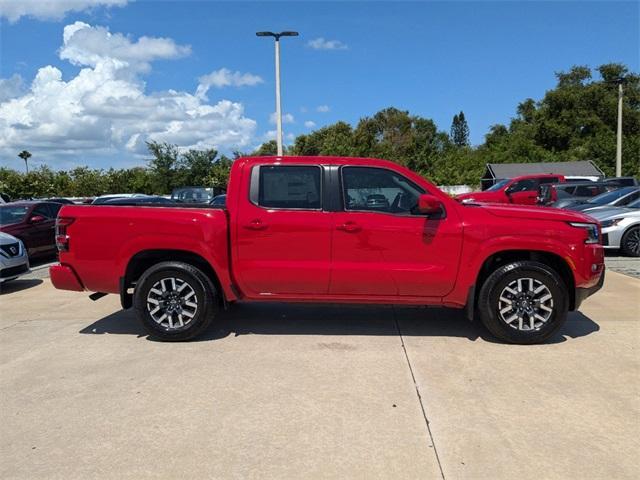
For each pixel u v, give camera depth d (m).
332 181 5.64
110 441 3.64
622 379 4.61
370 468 3.27
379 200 5.66
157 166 41.44
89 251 5.78
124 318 6.95
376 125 83.38
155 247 5.70
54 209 14.24
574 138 65.25
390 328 6.22
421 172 55.12
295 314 6.88
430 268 5.54
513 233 5.44
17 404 4.26
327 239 5.57
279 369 4.92
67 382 4.70
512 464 3.29
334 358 5.20
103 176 45.81
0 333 6.32
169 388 4.52
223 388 4.50
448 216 5.54
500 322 5.53
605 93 66.31
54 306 7.77
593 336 5.84
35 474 3.26
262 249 5.64
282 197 5.67
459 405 4.12
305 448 3.51
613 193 14.32
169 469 3.29
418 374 4.76
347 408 4.09
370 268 5.56
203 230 5.62
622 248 11.90
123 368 5.02
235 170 5.75
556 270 5.73
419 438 3.62
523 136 68.44
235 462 3.35
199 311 5.72
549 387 4.44
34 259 13.43
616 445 3.51
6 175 40.53
